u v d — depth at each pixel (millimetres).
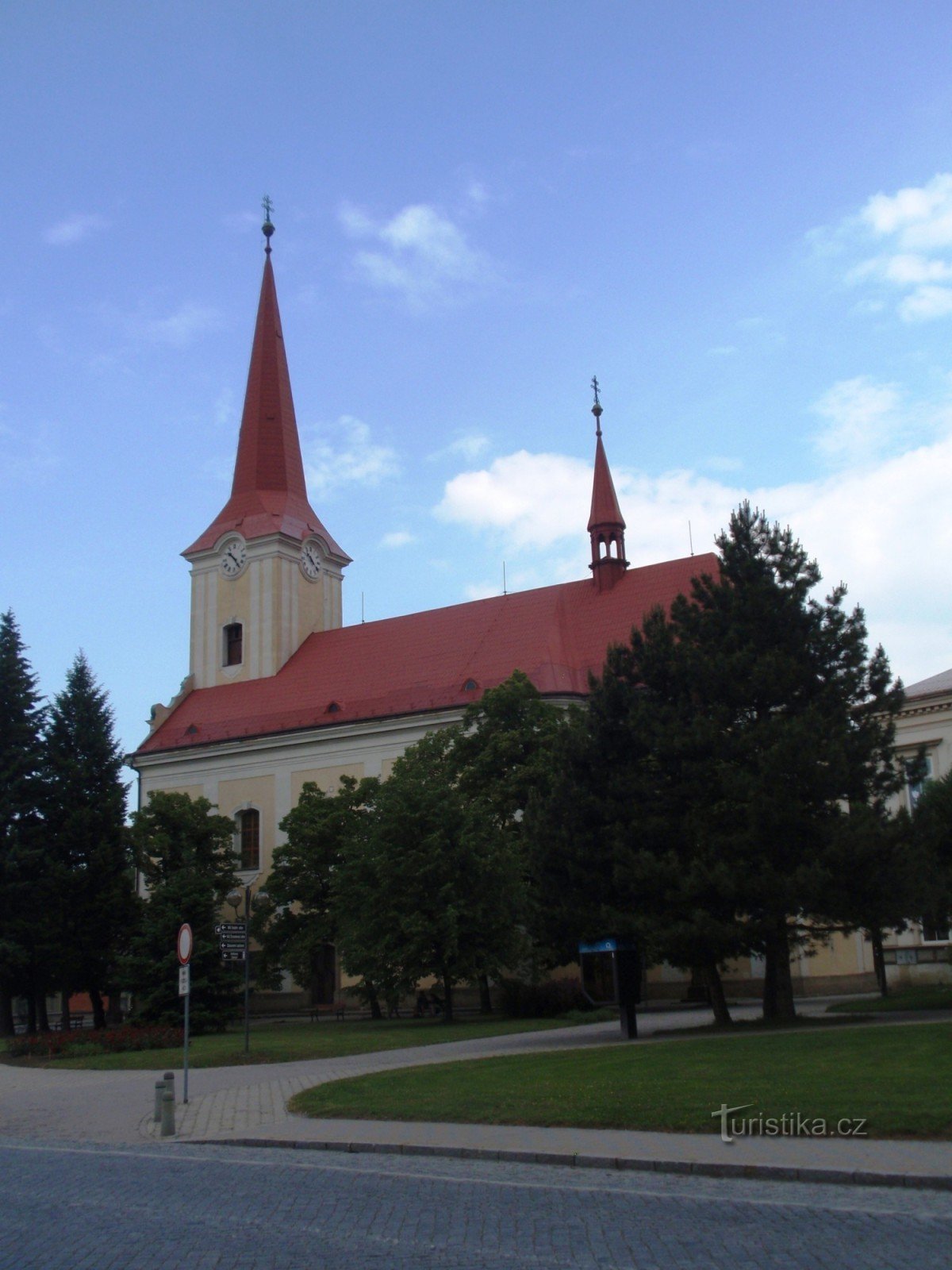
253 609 74312
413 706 64625
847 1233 10289
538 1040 32844
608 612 64125
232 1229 11445
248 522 75250
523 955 43688
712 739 30938
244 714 71562
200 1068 30172
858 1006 36438
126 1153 17359
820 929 32406
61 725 54188
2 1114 23062
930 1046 21297
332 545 78625
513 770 48781
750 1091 17281
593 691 34000
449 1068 23969
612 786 32062
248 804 69125
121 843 53000
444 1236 10758
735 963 53812
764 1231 10477
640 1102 17344
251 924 55875
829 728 30625
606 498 66188
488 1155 15055
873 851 29203
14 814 51250
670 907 30703
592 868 32031
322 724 66688
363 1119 18844
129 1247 10852
